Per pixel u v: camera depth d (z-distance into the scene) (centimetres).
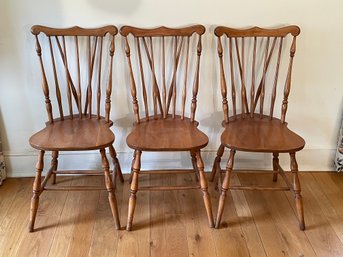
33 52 211
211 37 211
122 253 180
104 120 210
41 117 227
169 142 186
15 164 236
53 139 186
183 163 242
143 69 217
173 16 206
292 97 227
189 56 215
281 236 192
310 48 215
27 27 204
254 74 212
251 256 179
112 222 200
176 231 194
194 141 187
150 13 205
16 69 214
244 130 199
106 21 206
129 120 230
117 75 218
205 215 206
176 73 216
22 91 220
